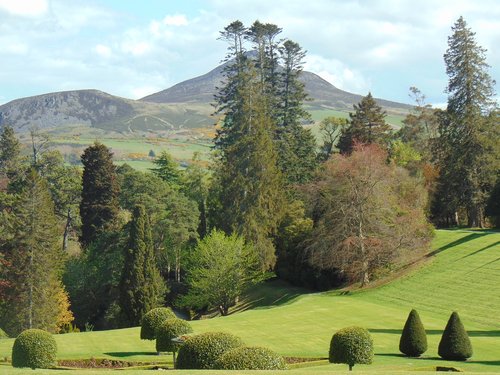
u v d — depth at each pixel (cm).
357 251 5619
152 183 7238
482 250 5488
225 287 5578
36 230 5028
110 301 6066
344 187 5656
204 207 6969
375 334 3541
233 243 5662
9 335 4944
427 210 7012
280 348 3225
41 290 5034
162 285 5647
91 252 6375
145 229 5278
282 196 6394
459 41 6956
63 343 3381
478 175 6919
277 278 6519
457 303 4397
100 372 1575
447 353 2812
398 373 1731
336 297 5181
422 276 5253
